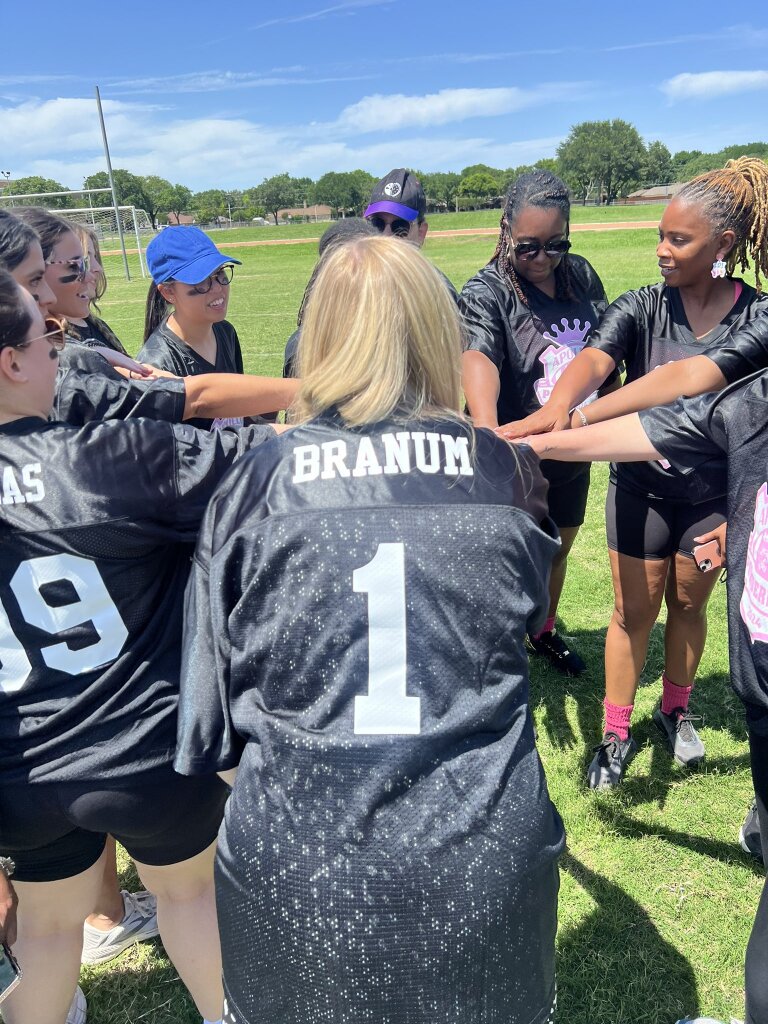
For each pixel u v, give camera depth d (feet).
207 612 4.28
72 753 4.74
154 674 4.88
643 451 5.84
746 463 5.08
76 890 5.56
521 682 4.19
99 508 4.52
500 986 3.84
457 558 3.97
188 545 5.00
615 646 9.23
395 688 3.84
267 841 3.84
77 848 5.38
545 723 10.96
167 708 4.90
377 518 3.96
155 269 9.53
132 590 4.77
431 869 3.70
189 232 9.52
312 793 3.80
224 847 4.07
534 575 4.24
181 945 5.84
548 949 4.10
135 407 5.75
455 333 4.46
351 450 4.12
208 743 4.31
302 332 4.59
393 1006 3.70
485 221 191.11
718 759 10.05
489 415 8.16
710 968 7.36
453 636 3.92
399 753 3.77
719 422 5.35
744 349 6.50
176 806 5.06
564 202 8.84
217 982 6.01
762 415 5.01
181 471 4.67
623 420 5.97
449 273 70.69
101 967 7.66
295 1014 3.83
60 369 5.98
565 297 9.75
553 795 9.54
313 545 3.94
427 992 3.70
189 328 9.78
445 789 3.80
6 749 4.75
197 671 4.30
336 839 3.73
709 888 8.21
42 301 6.36
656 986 7.22
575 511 11.16
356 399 4.17
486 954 3.74
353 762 3.78
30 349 4.61
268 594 4.01
